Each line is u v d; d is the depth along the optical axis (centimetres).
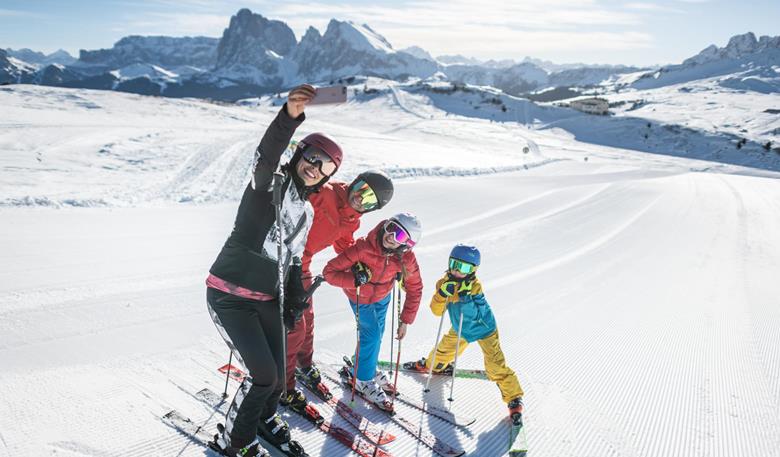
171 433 291
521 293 709
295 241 271
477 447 329
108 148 2050
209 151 2217
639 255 1018
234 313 257
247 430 261
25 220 870
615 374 461
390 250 342
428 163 2700
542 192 1900
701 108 13300
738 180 3028
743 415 399
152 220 975
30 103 3522
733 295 771
